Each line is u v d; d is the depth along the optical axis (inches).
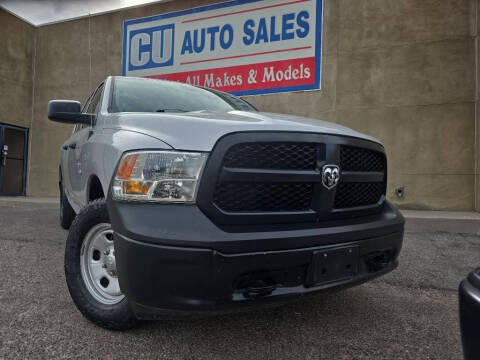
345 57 324.8
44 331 81.2
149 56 397.7
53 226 207.2
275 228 69.2
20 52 442.6
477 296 43.3
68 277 86.0
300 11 337.1
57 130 444.8
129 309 77.9
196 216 64.7
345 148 80.9
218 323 87.6
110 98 111.0
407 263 145.8
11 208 296.0
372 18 316.8
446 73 297.4
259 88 354.0
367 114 319.0
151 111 107.6
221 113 89.4
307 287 70.9
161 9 390.6
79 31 433.1
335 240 73.9
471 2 291.4
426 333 85.7
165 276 62.9
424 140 303.1
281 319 91.3
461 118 293.7
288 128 72.9
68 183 141.9
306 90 337.4
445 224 225.5
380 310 99.1
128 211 67.1
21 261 135.7
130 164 70.2
